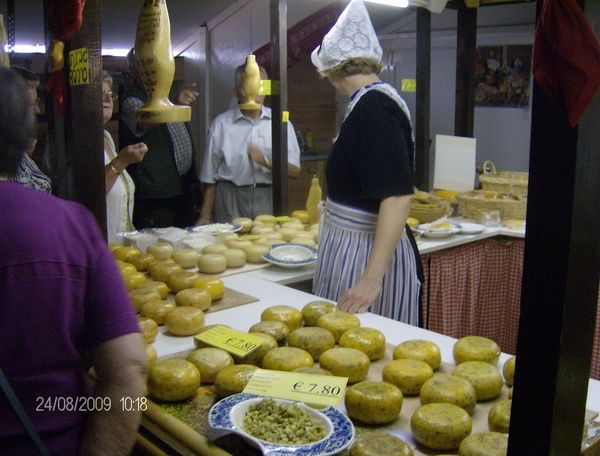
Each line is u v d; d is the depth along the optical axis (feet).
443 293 9.80
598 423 3.71
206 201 11.66
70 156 6.31
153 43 6.18
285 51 9.79
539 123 2.63
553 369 2.72
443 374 4.68
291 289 6.98
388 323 5.77
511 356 5.02
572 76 2.45
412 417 3.76
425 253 9.42
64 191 8.52
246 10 13.44
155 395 4.18
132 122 10.43
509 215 10.82
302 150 18.45
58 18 5.96
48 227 2.67
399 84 18.84
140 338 2.89
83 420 2.78
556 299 2.67
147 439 3.92
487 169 14.23
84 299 2.76
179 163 10.75
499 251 10.59
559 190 2.60
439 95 18.54
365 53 6.20
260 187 11.45
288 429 3.57
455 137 11.85
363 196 5.97
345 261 6.43
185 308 5.61
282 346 5.09
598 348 8.91
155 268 6.97
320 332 5.00
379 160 5.85
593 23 2.50
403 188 5.86
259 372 4.21
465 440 3.51
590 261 2.73
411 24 17.93
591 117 2.54
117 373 2.78
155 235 8.64
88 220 2.90
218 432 3.75
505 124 17.56
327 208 6.74
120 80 13.19
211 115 15.30
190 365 4.31
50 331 2.60
